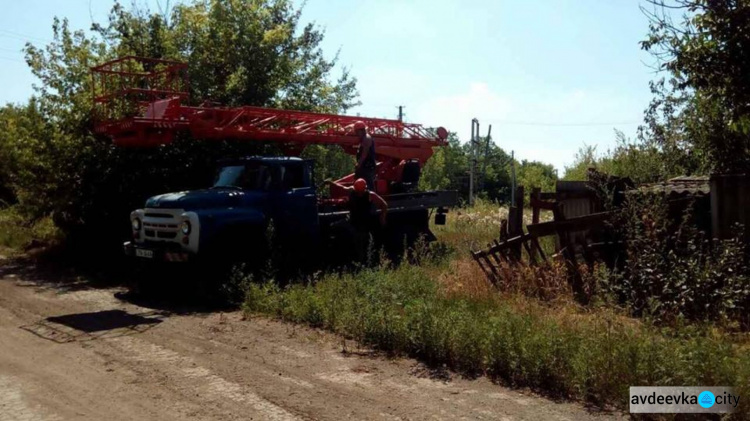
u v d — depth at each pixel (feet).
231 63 52.16
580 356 19.15
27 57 45.47
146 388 18.94
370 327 24.06
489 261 31.27
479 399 18.25
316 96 60.29
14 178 52.34
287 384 19.39
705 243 28.27
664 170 42.06
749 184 27.32
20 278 40.01
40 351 23.08
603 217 29.66
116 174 44.45
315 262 39.86
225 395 18.35
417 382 19.76
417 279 30.89
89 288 36.70
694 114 39.45
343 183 45.37
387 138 47.75
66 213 48.83
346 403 17.78
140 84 45.73
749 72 27.30
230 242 34.81
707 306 24.67
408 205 44.42
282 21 59.16
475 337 21.53
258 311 29.55
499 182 227.20
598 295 27.43
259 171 37.42
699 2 28.12
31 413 16.88
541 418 16.75
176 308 31.07
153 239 34.94
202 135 38.42
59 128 45.27
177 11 54.34
